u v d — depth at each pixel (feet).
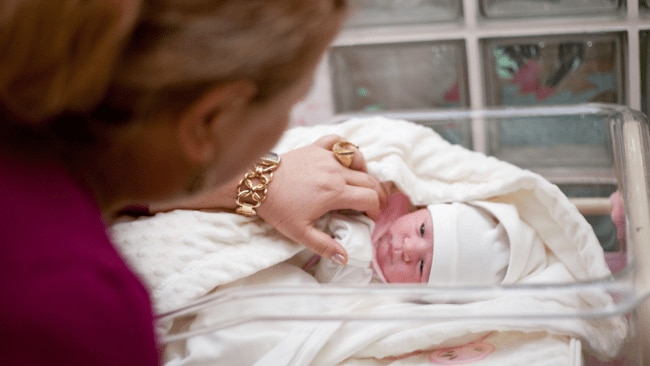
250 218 3.05
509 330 2.87
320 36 1.44
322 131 3.62
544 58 3.89
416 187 3.37
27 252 1.32
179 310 2.60
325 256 3.03
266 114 1.48
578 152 3.65
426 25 3.95
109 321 1.39
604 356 2.80
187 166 1.49
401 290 2.42
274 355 2.73
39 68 1.25
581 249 3.15
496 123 3.82
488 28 3.88
